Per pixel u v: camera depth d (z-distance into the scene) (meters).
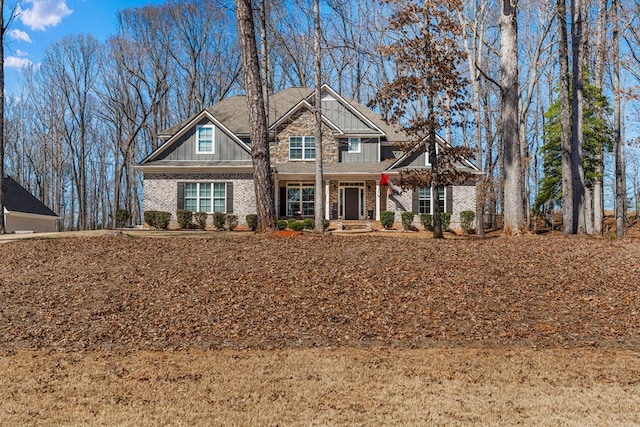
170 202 26.73
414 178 18.25
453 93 17.27
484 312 9.51
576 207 20.28
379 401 6.06
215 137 27.12
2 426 5.40
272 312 9.50
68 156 52.69
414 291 10.44
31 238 16.47
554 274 11.47
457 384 6.59
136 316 9.37
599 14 23.22
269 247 13.52
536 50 30.94
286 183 28.59
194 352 7.89
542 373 6.99
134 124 42.69
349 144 28.88
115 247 13.92
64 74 45.19
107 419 5.57
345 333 8.66
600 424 5.43
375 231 25.39
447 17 17.28
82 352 7.92
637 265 12.10
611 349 7.96
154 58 43.34
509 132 17.47
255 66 15.59
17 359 7.63
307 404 5.98
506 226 17.70
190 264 12.08
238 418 5.59
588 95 30.23
